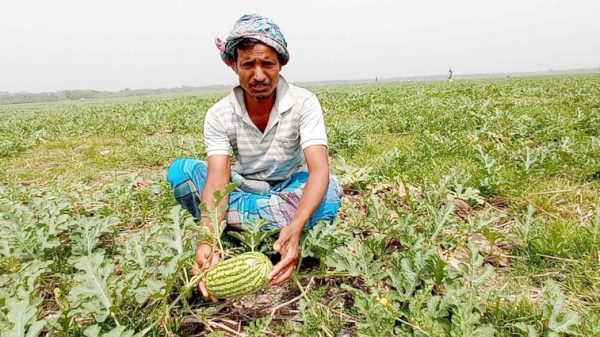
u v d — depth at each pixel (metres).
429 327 1.93
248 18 2.44
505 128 6.86
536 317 2.19
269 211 2.83
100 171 6.38
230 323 2.41
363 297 2.06
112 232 3.25
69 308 2.01
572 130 6.42
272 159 2.94
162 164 6.67
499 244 3.15
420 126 7.75
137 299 2.05
